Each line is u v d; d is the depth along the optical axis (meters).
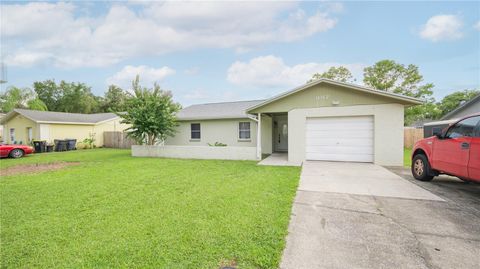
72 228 3.25
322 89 9.02
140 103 12.49
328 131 9.12
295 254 2.51
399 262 2.34
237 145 13.93
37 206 4.21
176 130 15.23
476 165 4.21
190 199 4.52
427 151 5.60
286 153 13.03
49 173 7.49
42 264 2.40
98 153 14.61
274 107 9.80
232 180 6.17
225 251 2.57
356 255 2.48
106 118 21.70
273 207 3.97
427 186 5.33
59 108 38.97
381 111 8.32
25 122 18.39
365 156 8.69
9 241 2.89
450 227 3.14
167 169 8.07
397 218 3.47
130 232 3.09
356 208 3.93
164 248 2.66
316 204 4.14
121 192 5.10
